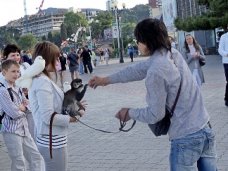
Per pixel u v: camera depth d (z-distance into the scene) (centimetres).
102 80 450
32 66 466
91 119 1130
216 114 1020
